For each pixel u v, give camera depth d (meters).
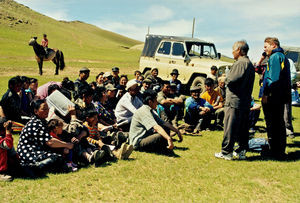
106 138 5.79
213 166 5.09
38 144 4.51
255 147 5.95
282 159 5.55
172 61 14.32
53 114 5.40
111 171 4.70
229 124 5.28
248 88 5.16
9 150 4.27
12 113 6.20
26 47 44.12
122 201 3.77
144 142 5.66
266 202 3.89
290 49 16.88
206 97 8.30
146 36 15.92
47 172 4.57
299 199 3.97
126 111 6.51
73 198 3.81
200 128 7.79
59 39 77.12
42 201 3.66
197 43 14.03
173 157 5.51
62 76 19.00
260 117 9.98
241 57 5.14
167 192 4.05
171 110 7.48
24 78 6.90
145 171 4.75
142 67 15.88
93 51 58.72
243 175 4.73
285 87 5.35
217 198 3.90
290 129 7.23
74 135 4.98
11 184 4.10
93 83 7.96
